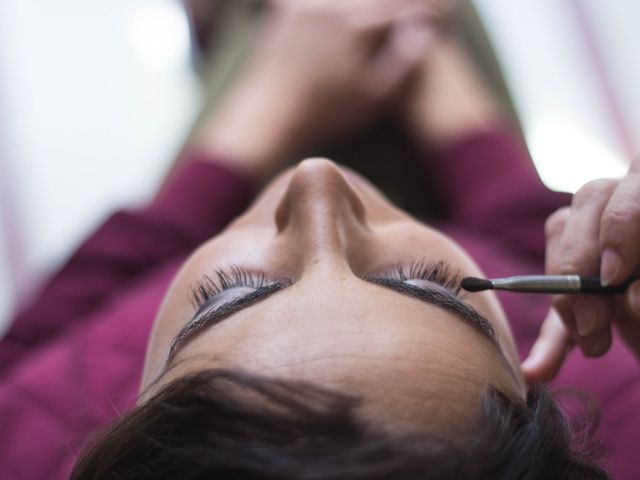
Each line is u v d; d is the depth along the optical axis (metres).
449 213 0.69
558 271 0.37
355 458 0.28
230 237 0.40
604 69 0.90
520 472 0.30
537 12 0.93
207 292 0.36
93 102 0.88
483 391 0.32
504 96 0.76
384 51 0.68
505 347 0.37
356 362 0.30
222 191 0.65
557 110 0.87
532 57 0.90
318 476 0.28
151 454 0.31
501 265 0.57
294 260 0.36
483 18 0.82
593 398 0.46
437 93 0.70
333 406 0.29
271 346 0.31
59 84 0.89
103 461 0.32
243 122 0.69
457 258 0.39
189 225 0.64
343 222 0.37
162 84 0.90
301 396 0.29
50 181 0.85
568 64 0.90
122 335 0.57
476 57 0.77
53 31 0.91
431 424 0.30
